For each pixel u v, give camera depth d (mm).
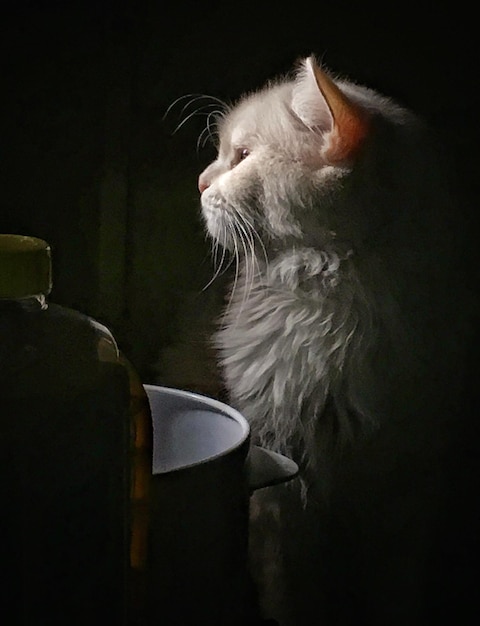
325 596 717
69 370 453
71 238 749
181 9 741
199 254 788
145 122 757
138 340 787
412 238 703
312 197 688
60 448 445
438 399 702
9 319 458
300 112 705
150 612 497
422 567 710
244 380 746
